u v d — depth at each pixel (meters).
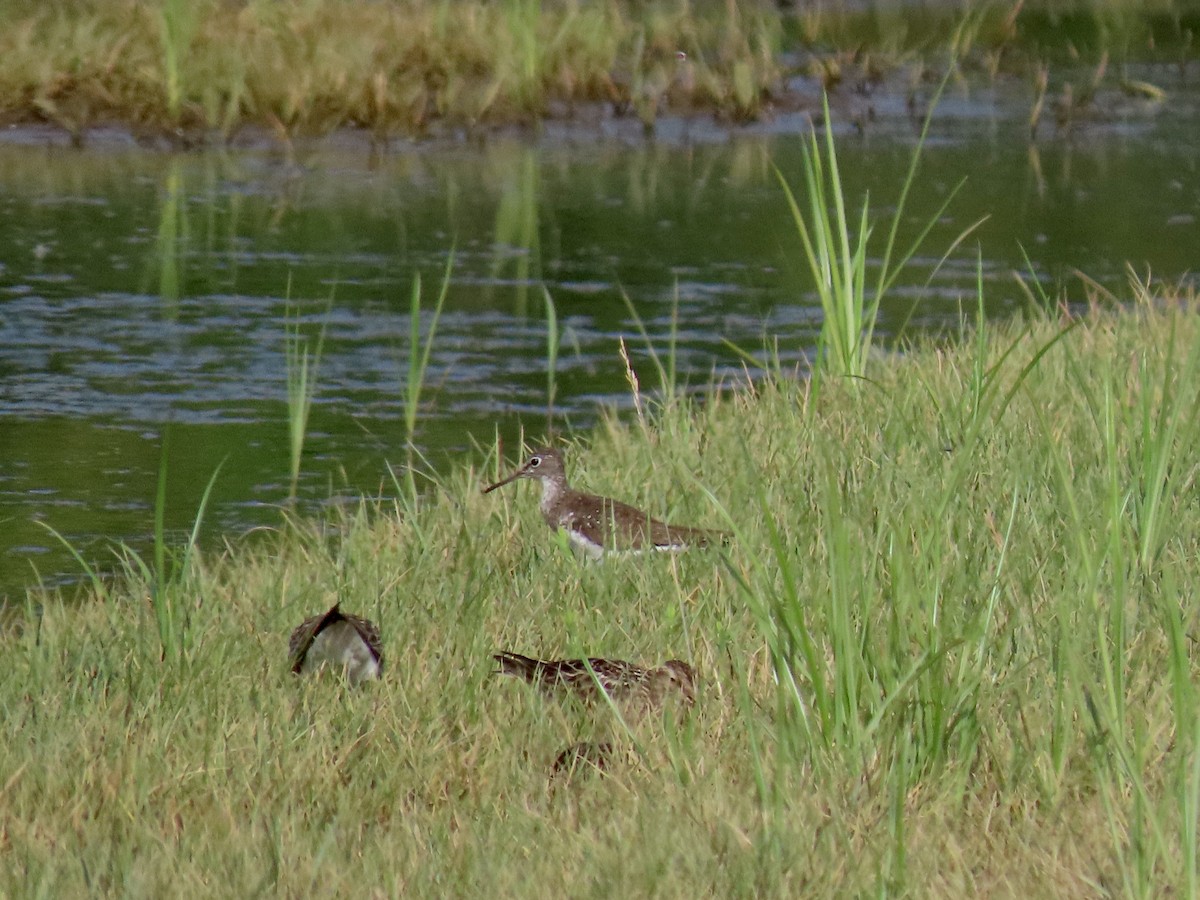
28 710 8.95
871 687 8.67
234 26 33.31
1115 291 22.44
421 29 33.94
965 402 13.99
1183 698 7.32
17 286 21.95
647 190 28.53
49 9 33.12
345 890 7.16
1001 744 8.44
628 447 15.03
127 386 18.28
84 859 7.39
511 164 30.34
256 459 15.97
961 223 26.41
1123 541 10.60
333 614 9.45
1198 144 33.12
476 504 13.46
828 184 28.98
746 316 21.48
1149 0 49.94
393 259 23.80
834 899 7.12
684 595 10.66
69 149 30.05
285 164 29.77
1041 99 34.78
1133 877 7.08
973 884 7.07
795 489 12.33
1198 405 10.67
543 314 21.44
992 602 8.91
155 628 10.18
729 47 35.97
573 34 34.91
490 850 7.53
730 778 8.33
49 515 14.28
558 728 8.96
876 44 40.47
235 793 8.12
